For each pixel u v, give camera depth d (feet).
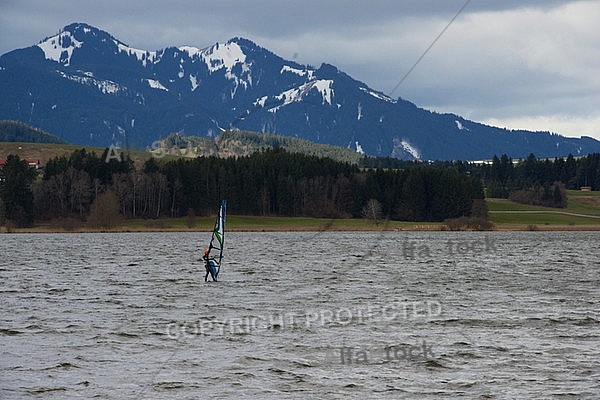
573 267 556.92
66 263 571.69
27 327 271.69
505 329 271.08
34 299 349.82
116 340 247.91
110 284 414.62
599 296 370.32
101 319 289.74
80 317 294.66
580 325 280.72
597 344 245.45
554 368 213.25
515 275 488.85
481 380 200.44
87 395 186.19
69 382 196.54
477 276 479.41
